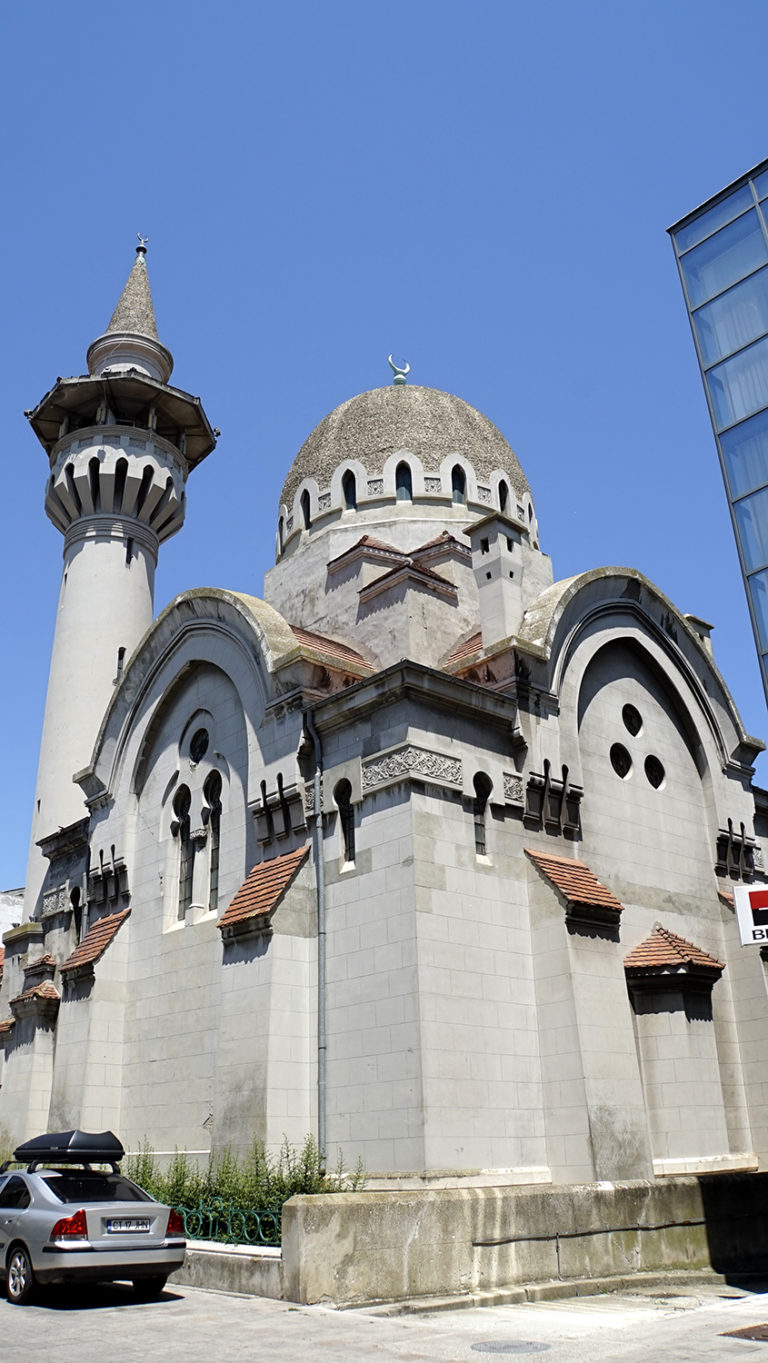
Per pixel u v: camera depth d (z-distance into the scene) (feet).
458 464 125.49
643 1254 63.72
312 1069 76.23
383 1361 38.32
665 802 101.76
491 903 77.77
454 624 106.83
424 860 73.46
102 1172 56.54
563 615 93.91
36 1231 51.03
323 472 127.44
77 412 157.89
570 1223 60.29
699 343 89.40
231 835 91.97
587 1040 76.13
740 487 83.51
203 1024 89.04
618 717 100.22
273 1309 48.65
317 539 120.78
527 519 131.75
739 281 87.81
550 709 89.40
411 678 77.00
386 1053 70.64
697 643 111.24
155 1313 48.24
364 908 75.41
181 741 102.94
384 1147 68.90
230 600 95.20
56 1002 117.70
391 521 119.75
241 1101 75.41
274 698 87.25
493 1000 75.05
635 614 105.50
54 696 141.90
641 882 94.58
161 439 153.79
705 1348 41.22
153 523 154.10
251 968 78.59
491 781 81.30
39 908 132.26
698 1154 81.87
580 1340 42.98
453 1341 42.24
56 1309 49.57
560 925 78.74
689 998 86.94
